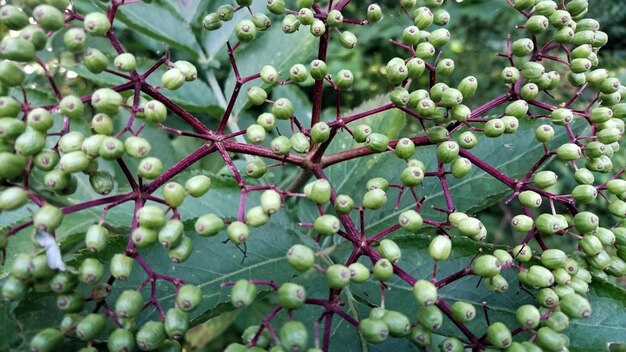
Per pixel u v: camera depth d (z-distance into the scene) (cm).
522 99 13
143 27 17
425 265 12
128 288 11
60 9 11
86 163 10
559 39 14
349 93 30
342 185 16
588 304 11
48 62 17
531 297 12
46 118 10
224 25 18
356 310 13
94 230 10
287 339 9
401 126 17
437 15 14
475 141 12
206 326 19
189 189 11
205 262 12
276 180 19
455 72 30
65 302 10
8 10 10
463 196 14
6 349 10
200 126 12
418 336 10
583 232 12
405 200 14
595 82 13
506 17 29
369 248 11
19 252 13
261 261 12
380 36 30
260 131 12
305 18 13
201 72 19
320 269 10
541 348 10
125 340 9
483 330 12
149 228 10
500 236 27
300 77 13
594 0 30
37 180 14
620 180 13
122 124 16
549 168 30
